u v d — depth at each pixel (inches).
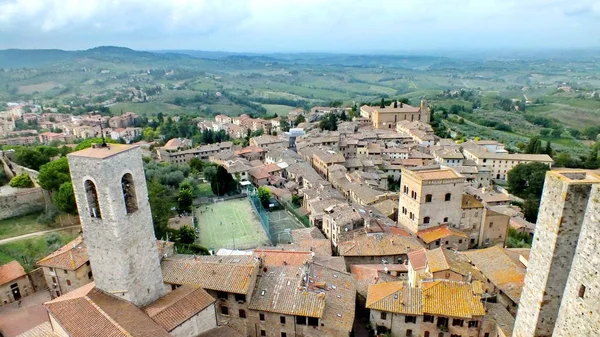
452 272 2448.3
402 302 2199.8
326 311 2114.9
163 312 1742.1
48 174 3582.7
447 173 3469.5
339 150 7317.9
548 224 1316.4
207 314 1904.5
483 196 5044.3
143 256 1804.9
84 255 2684.5
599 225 1019.9
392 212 4119.1
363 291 2546.8
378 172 6220.5
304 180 5753.0
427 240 3280.0
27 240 3189.0
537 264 1376.7
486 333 2108.8
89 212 1675.7
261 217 4510.3
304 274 2314.2
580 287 1096.8
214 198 5270.7
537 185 5383.9
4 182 4173.2
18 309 2524.6
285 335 2126.0
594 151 7062.0
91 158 1567.4
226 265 2252.7
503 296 2395.4
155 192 3742.6
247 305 2117.4
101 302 1684.3
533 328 1384.1
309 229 3671.3
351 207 3890.3
